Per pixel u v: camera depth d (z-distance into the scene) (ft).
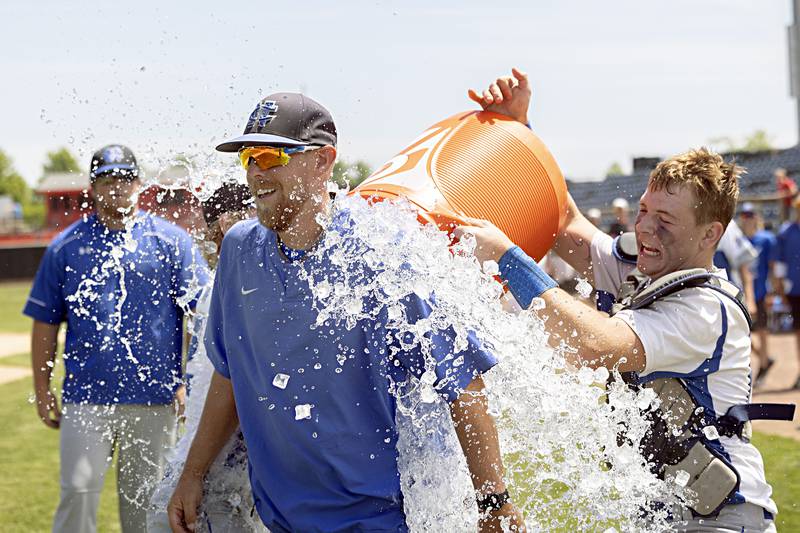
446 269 8.22
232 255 8.57
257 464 8.57
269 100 8.01
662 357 8.32
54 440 25.03
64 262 13.83
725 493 8.32
